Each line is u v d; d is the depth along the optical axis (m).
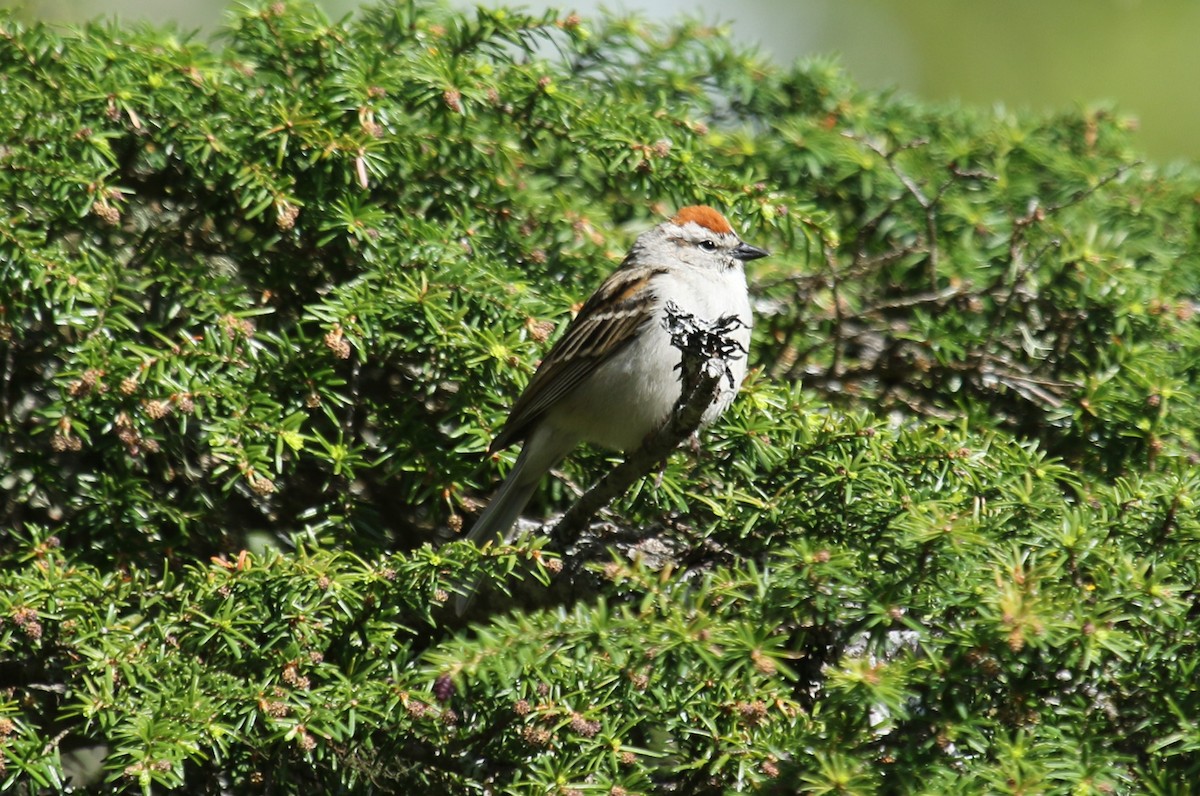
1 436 8.62
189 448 8.76
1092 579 6.59
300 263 9.38
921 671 6.12
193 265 9.22
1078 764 5.87
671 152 9.80
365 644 7.22
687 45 12.11
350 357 8.73
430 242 9.11
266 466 8.08
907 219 11.09
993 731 6.11
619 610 7.48
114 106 9.03
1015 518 7.07
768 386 8.77
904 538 6.54
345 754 6.98
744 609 6.57
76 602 7.07
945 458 7.74
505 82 9.96
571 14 10.55
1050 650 6.07
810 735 6.29
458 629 8.30
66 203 8.78
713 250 9.61
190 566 7.64
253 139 9.16
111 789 7.43
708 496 8.43
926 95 18.28
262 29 9.91
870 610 6.20
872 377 10.16
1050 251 10.09
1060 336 10.01
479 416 8.66
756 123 12.40
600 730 6.66
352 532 8.35
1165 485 7.03
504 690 6.74
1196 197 11.57
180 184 9.48
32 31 9.71
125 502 8.30
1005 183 11.33
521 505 8.66
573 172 11.06
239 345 8.52
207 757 6.71
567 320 9.37
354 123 9.38
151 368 8.08
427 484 8.56
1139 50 17.91
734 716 6.66
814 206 10.12
